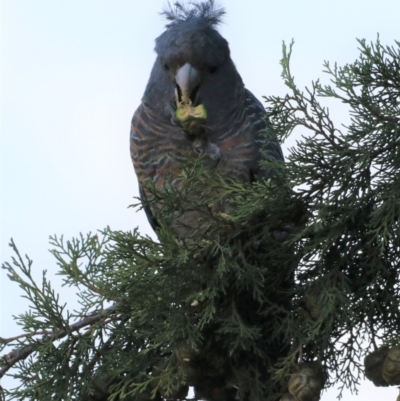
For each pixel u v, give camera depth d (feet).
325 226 28.40
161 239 28.66
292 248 29.32
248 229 29.12
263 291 30.09
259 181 29.60
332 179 28.27
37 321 30.45
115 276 29.43
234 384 30.50
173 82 40.81
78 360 30.50
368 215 28.37
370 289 29.25
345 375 29.89
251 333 28.43
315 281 28.66
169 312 28.91
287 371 27.66
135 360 29.89
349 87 27.55
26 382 30.73
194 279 28.91
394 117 27.22
